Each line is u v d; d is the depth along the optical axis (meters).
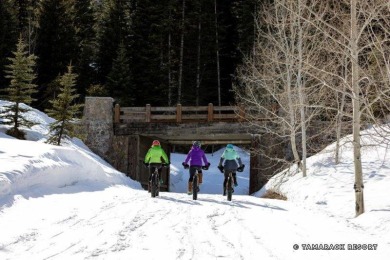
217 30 45.81
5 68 40.56
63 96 22.83
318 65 19.69
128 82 38.66
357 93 11.32
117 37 45.94
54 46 43.62
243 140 30.80
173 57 46.28
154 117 26.84
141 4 46.62
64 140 24.12
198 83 43.47
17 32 46.34
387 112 20.59
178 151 48.06
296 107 20.83
